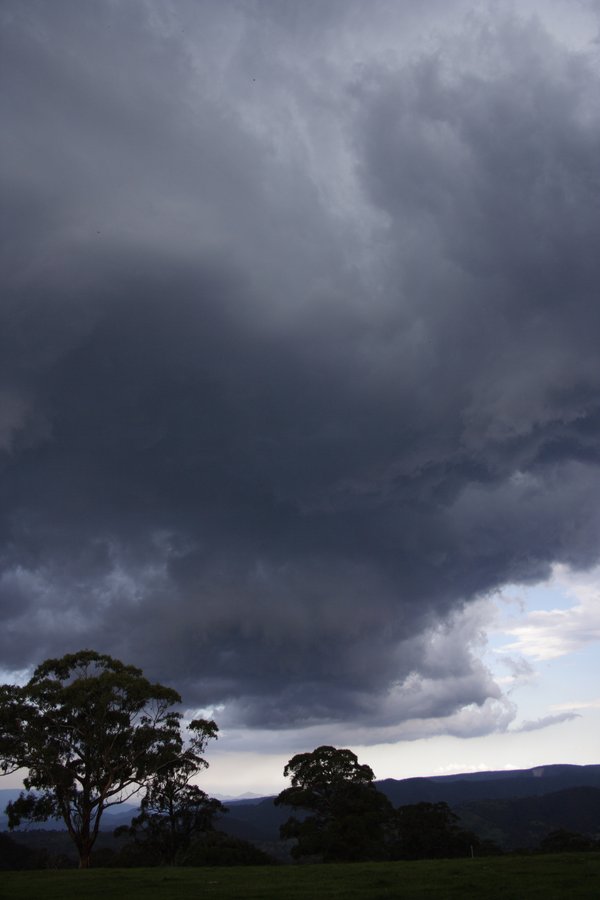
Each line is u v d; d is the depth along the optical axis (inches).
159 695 2385.6
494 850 3265.3
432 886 968.3
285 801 3122.5
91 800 2292.1
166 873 1406.3
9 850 3147.1
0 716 2252.7
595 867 1116.5
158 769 2453.2
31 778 2288.4
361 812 3002.0
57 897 971.9
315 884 1067.3
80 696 2288.4
